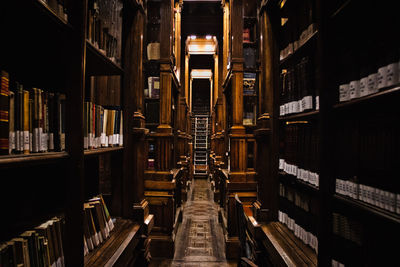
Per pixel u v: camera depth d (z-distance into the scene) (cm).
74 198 121
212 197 769
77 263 120
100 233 161
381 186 100
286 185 200
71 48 121
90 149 153
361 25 117
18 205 128
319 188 131
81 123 123
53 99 116
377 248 103
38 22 109
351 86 117
